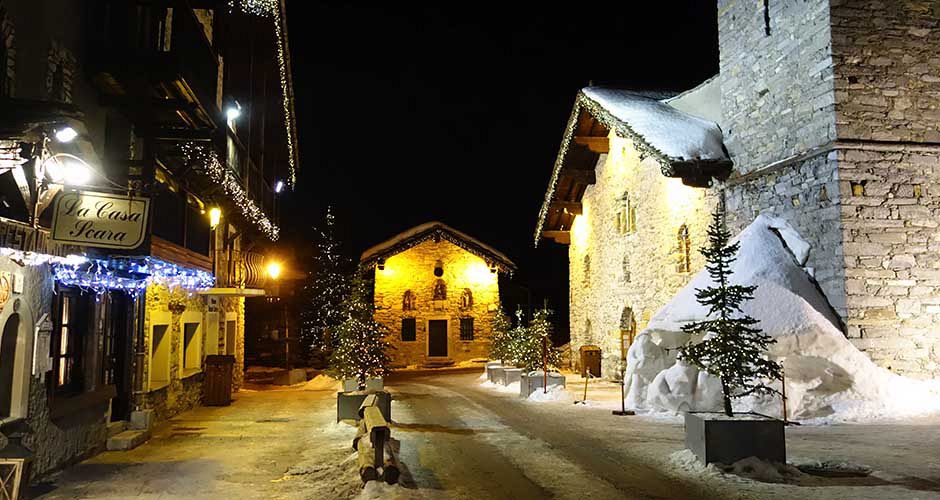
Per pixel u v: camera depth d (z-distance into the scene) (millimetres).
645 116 19734
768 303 13148
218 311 17609
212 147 11703
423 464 8648
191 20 10602
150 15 10805
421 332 35125
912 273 13555
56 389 8469
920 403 12375
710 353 8508
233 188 14367
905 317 13406
